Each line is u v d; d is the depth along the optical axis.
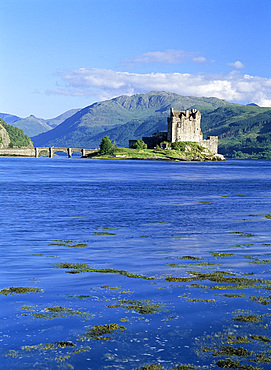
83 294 22.08
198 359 15.23
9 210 63.25
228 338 16.86
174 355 15.48
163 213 61.19
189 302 20.92
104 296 21.77
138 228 47.22
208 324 18.16
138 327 17.80
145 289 23.06
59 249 34.84
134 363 14.90
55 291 22.56
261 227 48.06
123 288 23.25
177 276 25.89
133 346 16.12
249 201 79.94
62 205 70.88
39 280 24.81
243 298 21.59
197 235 42.44
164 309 19.91
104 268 28.02
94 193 95.56
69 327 17.75
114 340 16.59
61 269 27.62
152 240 39.50
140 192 100.00
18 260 30.39
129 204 73.44
